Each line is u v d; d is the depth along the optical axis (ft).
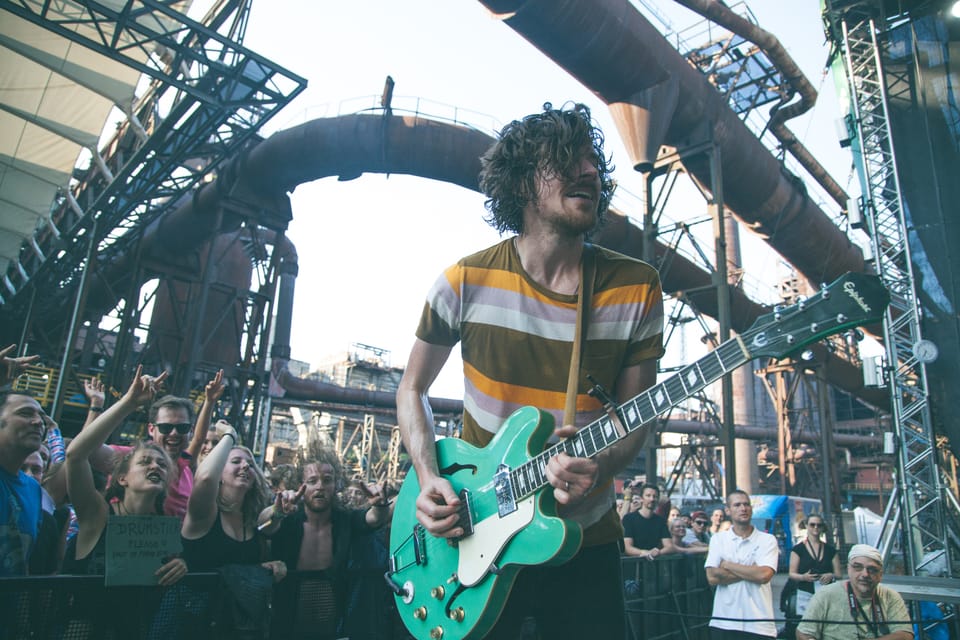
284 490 15.40
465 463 6.66
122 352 67.36
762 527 64.44
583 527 6.16
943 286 31.27
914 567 29.22
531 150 6.40
